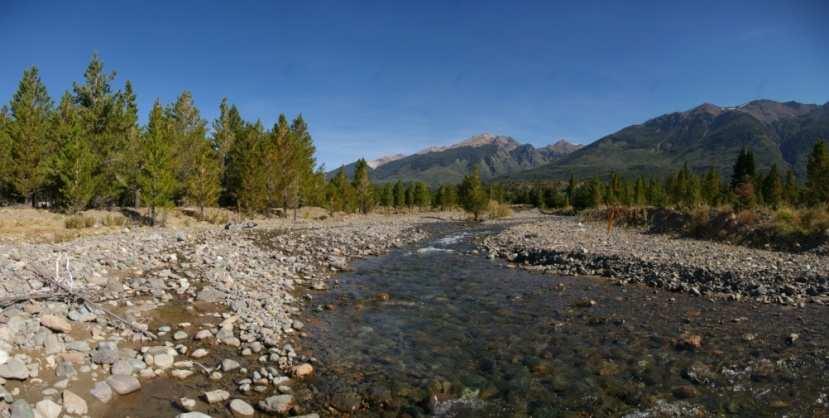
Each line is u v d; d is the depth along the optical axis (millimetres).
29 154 37000
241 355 10141
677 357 10344
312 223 48375
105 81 43812
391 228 43625
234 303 13570
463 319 13680
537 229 38375
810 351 10383
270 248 26297
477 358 10547
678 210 35656
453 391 8852
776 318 13070
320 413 7867
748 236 25406
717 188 61719
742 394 8477
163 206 36281
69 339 9195
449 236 38094
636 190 78812
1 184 38312
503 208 71250
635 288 17750
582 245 26344
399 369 9844
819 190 36844
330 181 71438
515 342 11625
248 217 50562
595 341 11609
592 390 8852
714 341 11297
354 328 12625
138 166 41625
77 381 7863
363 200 75562
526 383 9203
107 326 10531
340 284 18391
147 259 18484
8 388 7109
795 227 23344
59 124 40062
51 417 6695
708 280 17641
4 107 41094
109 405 7531
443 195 94125
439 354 10781
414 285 18484
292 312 13883
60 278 13031
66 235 25172
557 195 103000
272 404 7859
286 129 50125
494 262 24453
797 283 16109
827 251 20156
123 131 43375
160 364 9156
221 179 56312
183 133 48844
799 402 8094
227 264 18984
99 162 39656
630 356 10500
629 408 8109
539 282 19156
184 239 25922
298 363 9820
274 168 49531
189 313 12594
